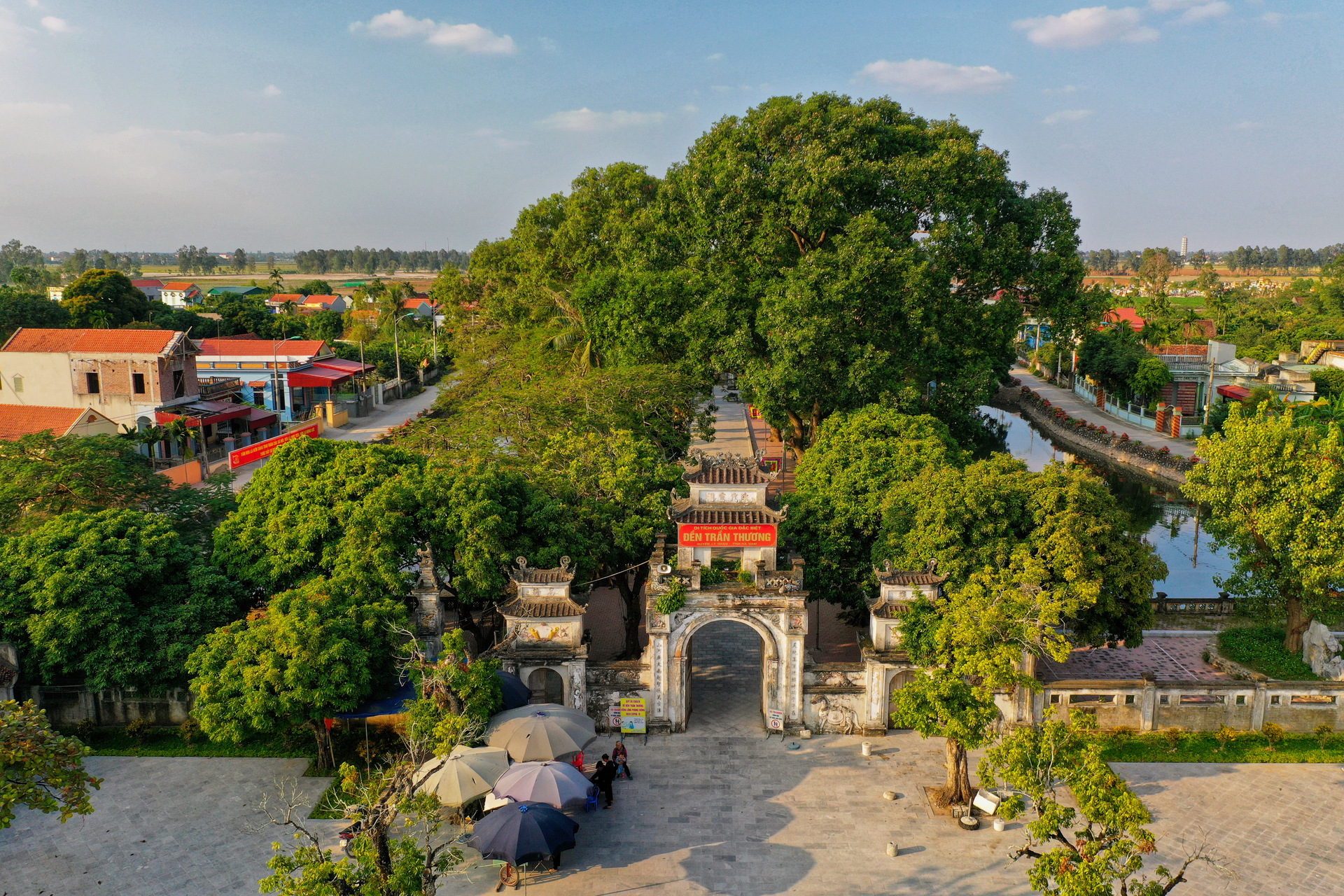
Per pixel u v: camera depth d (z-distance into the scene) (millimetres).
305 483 36031
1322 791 29359
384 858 20812
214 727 27953
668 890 24500
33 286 146625
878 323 54500
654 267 61625
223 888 24328
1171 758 31438
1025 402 109250
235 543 35031
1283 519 34906
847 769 31062
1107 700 33000
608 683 33562
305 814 27797
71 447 42750
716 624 44219
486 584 33406
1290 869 25234
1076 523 33219
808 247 60938
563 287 77000
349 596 31969
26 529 36969
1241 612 41344
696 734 33469
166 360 71000
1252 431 36125
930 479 36094
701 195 56812
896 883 24828
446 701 28078
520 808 24516
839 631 42594
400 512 33938
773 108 59938
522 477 38062
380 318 141875
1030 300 67125
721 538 33062
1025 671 32750
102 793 28953
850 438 41781
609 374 51750
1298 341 117375
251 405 85438
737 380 56719
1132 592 34000
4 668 31250
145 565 32781
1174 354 97062
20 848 26016
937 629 28000
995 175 60250
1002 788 28922
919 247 56219
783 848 26438
